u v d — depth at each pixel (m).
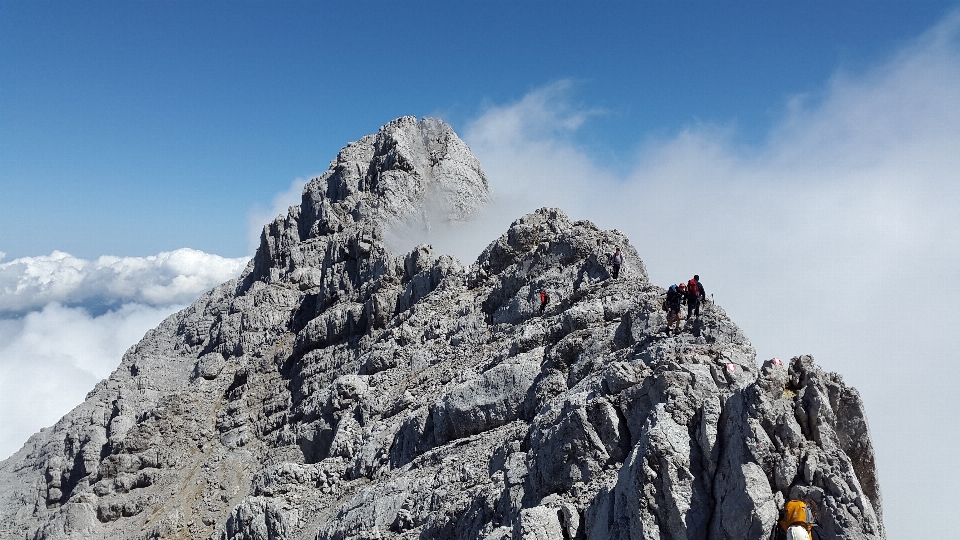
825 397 28.89
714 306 39.47
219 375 99.75
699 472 29.30
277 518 54.59
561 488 34.81
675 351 37.03
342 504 54.03
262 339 107.31
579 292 56.62
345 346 85.12
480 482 41.38
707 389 32.31
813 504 26.89
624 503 29.66
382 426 59.47
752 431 28.42
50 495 100.88
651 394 34.00
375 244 94.19
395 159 121.50
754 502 27.20
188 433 88.50
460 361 62.72
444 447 50.06
